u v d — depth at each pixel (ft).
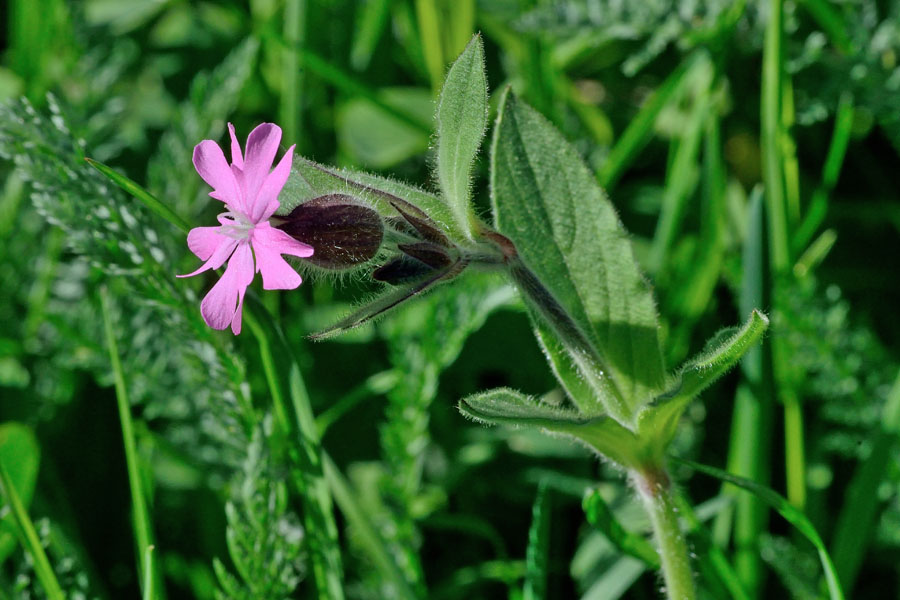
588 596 1.29
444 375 1.42
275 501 1.25
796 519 1.23
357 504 1.27
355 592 1.33
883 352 1.33
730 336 1.21
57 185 1.26
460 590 1.35
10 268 1.41
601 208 1.23
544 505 1.28
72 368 1.39
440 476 1.39
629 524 1.35
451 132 1.22
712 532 1.34
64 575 1.27
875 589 1.34
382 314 1.21
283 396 1.27
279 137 1.18
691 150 1.39
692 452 1.38
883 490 1.30
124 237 1.27
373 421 1.42
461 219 1.22
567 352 1.24
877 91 1.38
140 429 1.34
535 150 1.23
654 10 1.42
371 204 1.23
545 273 1.23
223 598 1.24
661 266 1.39
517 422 1.20
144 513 1.25
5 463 1.29
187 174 1.41
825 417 1.37
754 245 1.32
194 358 1.29
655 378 1.23
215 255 1.19
